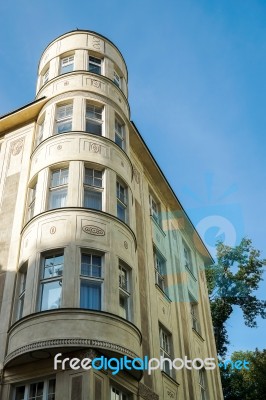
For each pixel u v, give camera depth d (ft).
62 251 42.09
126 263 44.75
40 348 35.50
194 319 72.49
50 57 64.08
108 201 47.32
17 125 61.52
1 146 60.95
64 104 56.65
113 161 51.34
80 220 43.50
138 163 67.87
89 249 42.09
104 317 37.99
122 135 58.54
